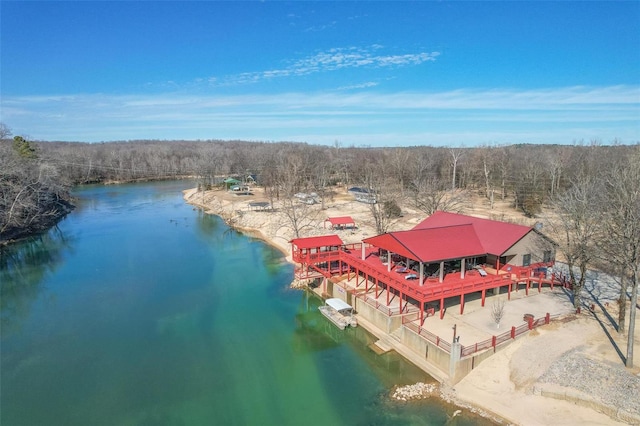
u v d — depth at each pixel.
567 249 39.81
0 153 74.50
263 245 66.44
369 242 39.97
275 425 24.81
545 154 124.94
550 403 24.45
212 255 60.62
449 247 35.97
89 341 35.22
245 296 44.72
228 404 26.84
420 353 30.69
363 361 31.52
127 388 28.61
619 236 29.14
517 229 39.06
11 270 54.88
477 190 112.75
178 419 25.45
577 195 38.78
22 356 32.97
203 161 157.50
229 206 98.81
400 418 24.94
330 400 27.00
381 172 102.56
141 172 171.00
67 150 193.62
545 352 28.28
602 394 23.77
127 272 53.19
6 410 26.36
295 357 32.38
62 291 46.88
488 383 26.83
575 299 34.44
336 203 99.25
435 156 145.12
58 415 25.91
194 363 31.70
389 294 38.81
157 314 40.41
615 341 29.14
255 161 163.00
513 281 36.31
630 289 38.91
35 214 77.81
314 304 42.47
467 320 33.00
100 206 105.62
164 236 72.88
